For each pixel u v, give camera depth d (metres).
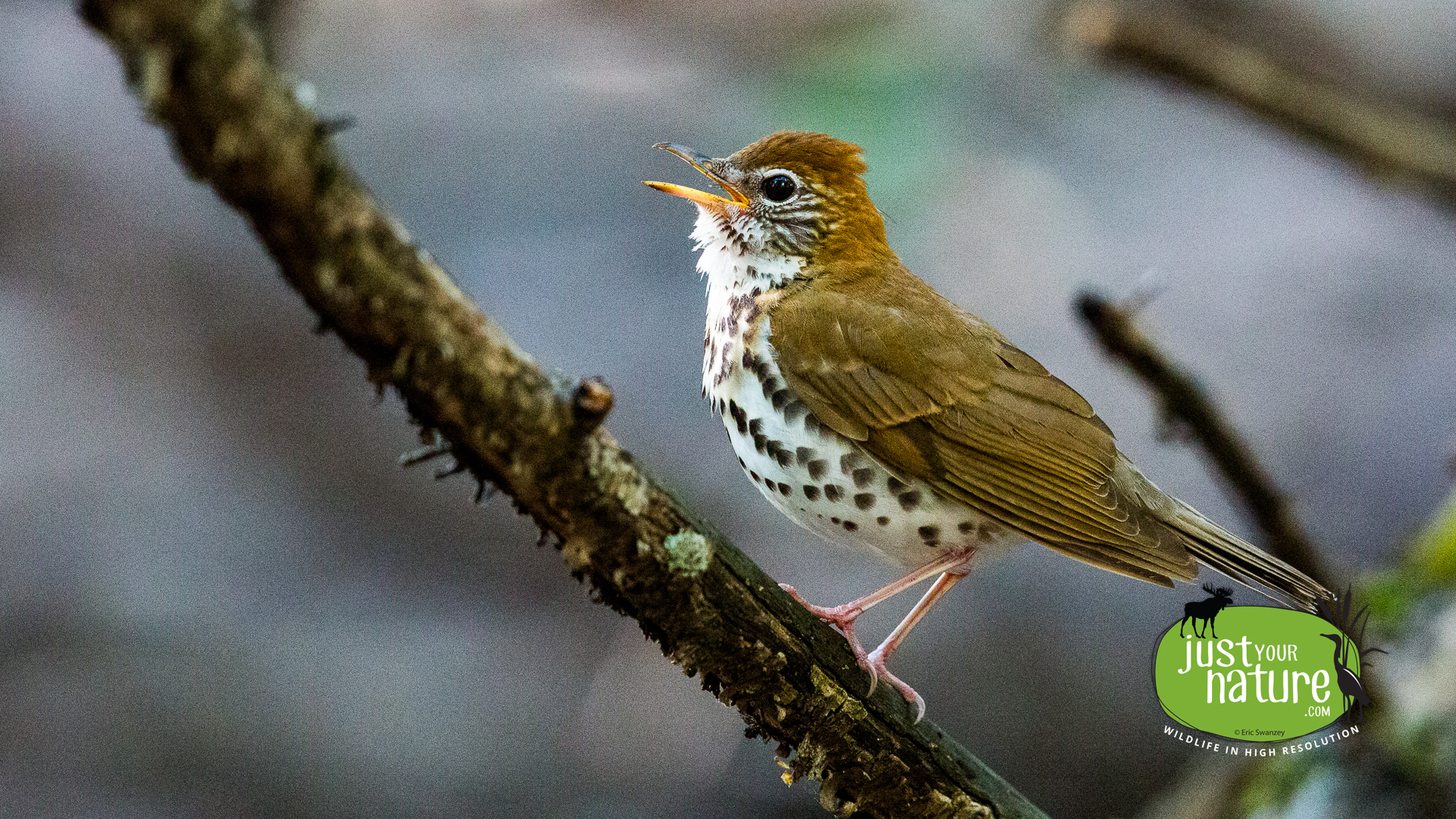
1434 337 13.17
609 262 13.26
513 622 12.44
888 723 5.87
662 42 13.55
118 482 12.71
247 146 3.59
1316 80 13.81
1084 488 7.07
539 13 13.66
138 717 11.32
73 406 13.05
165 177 13.93
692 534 5.07
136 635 11.84
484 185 13.52
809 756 5.80
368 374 4.32
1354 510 12.41
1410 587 9.23
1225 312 13.25
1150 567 6.90
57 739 11.14
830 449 7.15
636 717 11.57
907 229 12.30
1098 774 11.50
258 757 11.28
